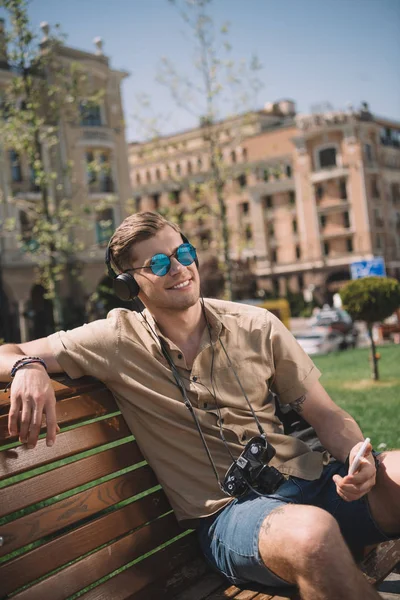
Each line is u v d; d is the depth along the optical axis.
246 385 2.64
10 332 38.62
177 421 2.54
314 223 63.62
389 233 64.31
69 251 19.70
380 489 2.48
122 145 40.94
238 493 2.46
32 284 38.47
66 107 20.47
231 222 67.06
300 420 3.04
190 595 2.38
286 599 2.25
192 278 2.60
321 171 62.62
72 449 2.31
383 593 3.03
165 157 24.27
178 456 2.54
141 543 2.48
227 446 2.54
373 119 62.69
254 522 2.25
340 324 33.03
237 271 56.34
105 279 39.94
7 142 18.77
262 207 66.00
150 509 2.57
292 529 2.07
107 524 2.38
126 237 2.59
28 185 36.88
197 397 2.56
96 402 2.47
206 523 2.51
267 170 26.73
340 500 2.55
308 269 64.06
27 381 2.18
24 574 2.05
